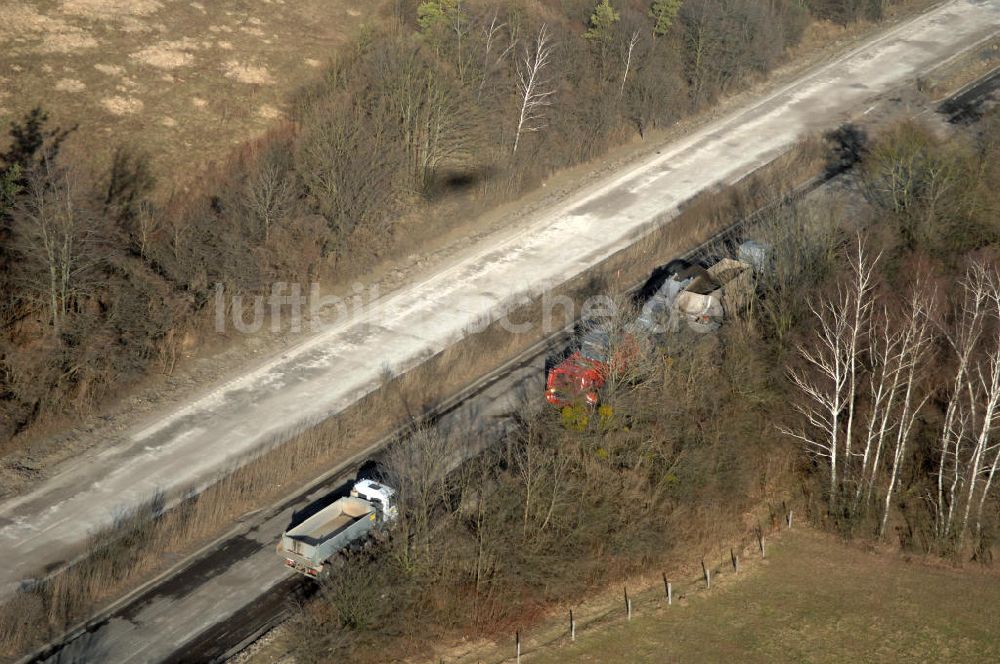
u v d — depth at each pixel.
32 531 43.88
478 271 66.88
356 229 65.75
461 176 74.56
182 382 54.59
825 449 51.72
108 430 50.66
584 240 71.12
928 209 63.25
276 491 47.34
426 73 73.56
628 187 78.88
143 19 80.38
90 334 52.34
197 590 41.47
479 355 57.53
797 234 58.19
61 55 73.75
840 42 108.75
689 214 72.56
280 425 51.75
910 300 54.72
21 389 50.03
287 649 38.84
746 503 49.94
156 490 46.75
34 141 65.44
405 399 53.75
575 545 43.97
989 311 56.12
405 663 39.12
